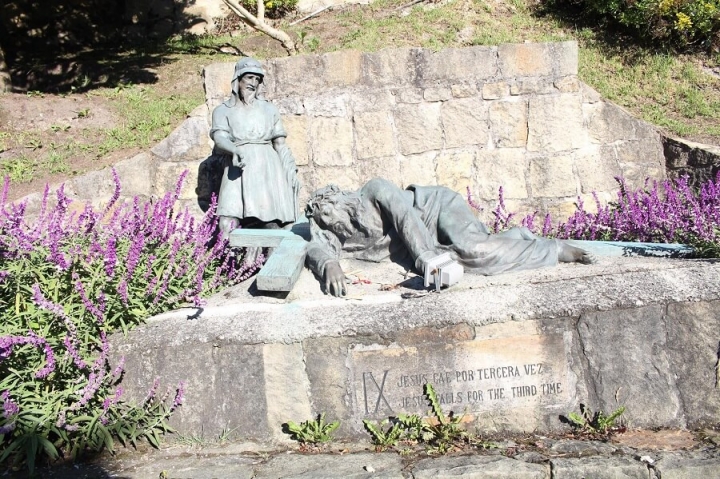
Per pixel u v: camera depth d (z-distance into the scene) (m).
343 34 10.78
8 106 8.37
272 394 3.89
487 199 7.49
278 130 6.22
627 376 3.88
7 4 12.10
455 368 3.87
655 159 7.71
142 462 3.68
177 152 7.22
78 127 8.21
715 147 7.33
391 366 3.87
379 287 4.29
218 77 7.21
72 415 3.83
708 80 8.93
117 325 4.11
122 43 12.34
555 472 3.39
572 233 6.93
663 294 3.91
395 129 7.43
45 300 3.75
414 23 10.66
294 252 4.42
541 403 3.89
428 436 3.79
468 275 4.39
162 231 5.05
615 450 3.59
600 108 7.62
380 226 4.60
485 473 3.38
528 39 10.05
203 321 4.05
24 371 3.81
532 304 3.90
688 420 3.85
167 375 3.93
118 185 5.14
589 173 7.55
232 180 6.11
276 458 3.67
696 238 5.08
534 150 7.53
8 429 3.53
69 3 12.38
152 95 9.29
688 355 3.89
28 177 7.25
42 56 11.67
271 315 4.00
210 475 3.46
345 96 7.39
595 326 3.89
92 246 4.35
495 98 7.50
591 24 10.41
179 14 12.45
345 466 3.51
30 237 4.39
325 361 3.88
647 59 9.31
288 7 12.09
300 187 7.37
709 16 9.38
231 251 5.57
